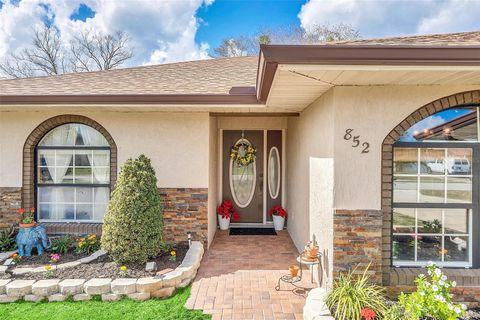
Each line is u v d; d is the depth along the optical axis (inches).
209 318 178.1
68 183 297.1
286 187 384.5
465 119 200.5
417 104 191.0
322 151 217.3
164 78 319.0
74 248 268.5
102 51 1072.2
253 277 233.0
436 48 139.9
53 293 197.9
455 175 203.2
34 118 286.0
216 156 370.9
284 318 179.0
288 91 207.8
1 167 287.9
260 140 395.5
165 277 208.4
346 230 191.8
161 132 289.1
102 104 246.1
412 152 203.2
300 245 289.7
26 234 252.1
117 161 288.0
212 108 269.3
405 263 203.8
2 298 195.9
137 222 227.8
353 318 154.5
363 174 191.8
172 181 290.7
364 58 141.6
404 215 203.6
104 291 198.7
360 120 191.3
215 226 360.2
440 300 148.5
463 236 204.1
